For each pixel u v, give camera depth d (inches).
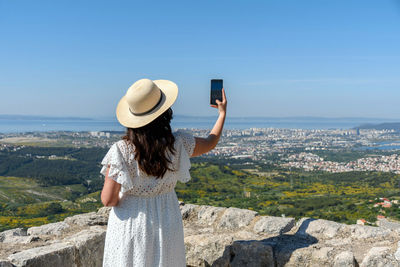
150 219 75.5
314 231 118.9
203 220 146.3
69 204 1882.4
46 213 1626.5
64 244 108.9
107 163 73.6
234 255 109.7
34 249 103.0
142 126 73.4
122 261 74.1
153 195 76.7
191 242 117.0
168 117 77.5
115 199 74.2
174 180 78.7
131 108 74.7
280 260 102.2
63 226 142.9
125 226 75.0
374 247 98.6
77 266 107.7
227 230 134.1
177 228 78.7
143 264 73.8
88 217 152.0
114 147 73.4
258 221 131.3
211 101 91.1
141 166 73.0
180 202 159.2
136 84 74.2
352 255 94.5
